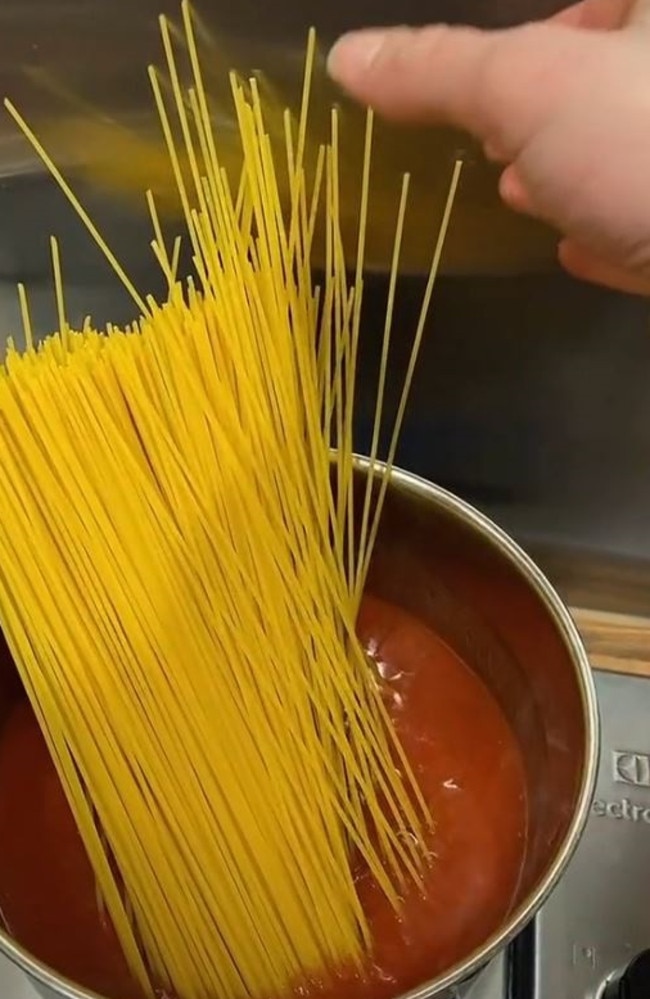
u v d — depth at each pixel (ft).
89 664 1.87
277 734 1.95
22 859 2.08
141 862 1.95
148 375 1.80
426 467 2.70
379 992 2.00
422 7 2.16
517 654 2.13
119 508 1.82
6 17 2.17
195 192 2.28
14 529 1.81
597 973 2.38
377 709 2.11
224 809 1.93
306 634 1.97
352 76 2.06
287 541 1.92
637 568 2.79
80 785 1.98
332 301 2.03
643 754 2.62
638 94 1.93
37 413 1.77
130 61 2.21
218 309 1.81
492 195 2.27
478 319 2.44
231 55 2.20
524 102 1.98
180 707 1.89
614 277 2.24
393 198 2.28
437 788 2.15
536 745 2.11
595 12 2.12
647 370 2.48
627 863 2.49
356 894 2.04
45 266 2.43
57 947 2.01
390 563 2.23
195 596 1.88
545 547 2.81
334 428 2.18
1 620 1.90
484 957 1.80
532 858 2.02
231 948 1.97
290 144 1.88
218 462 1.85
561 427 2.60
